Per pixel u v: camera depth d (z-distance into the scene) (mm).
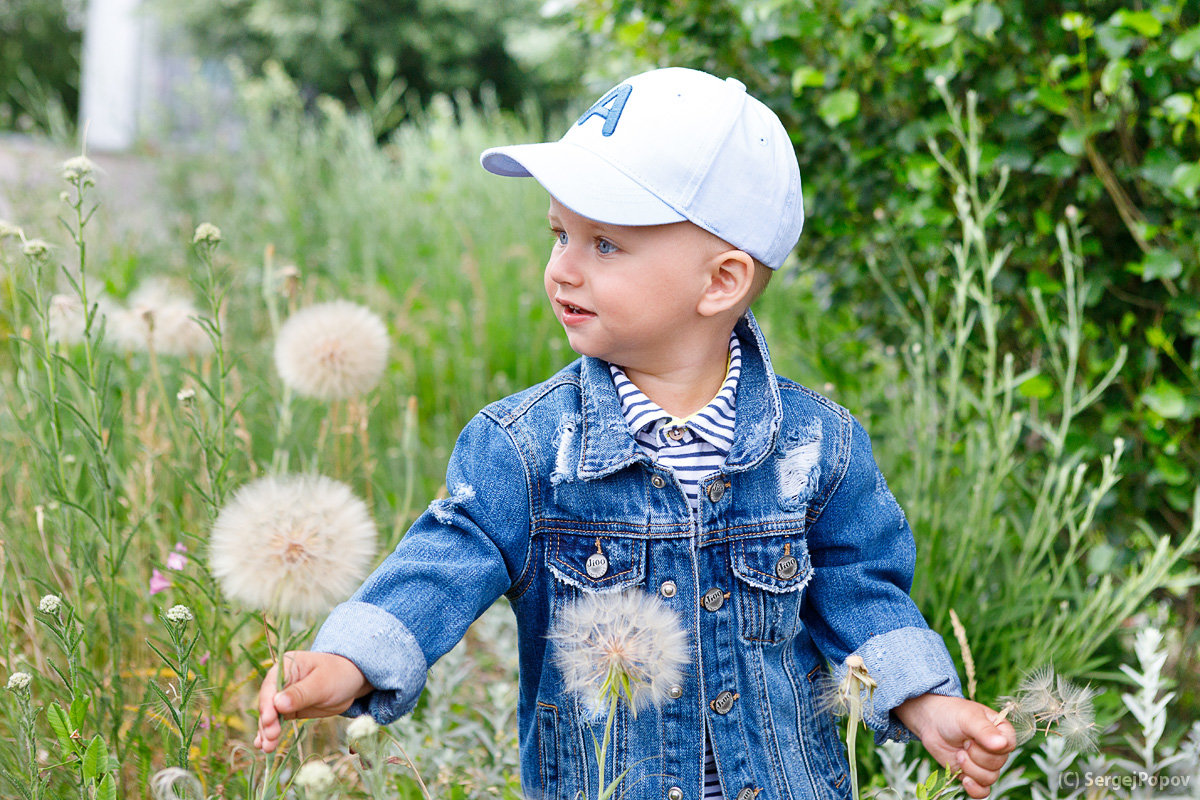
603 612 1162
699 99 1318
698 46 2832
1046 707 1234
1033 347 2607
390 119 7031
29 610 1673
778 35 2395
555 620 1302
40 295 1612
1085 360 2480
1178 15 2143
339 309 1927
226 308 3156
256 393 2592
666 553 1297
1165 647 2350
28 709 1263
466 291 4602
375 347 1904
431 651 1169
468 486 1288
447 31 14734
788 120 2703
